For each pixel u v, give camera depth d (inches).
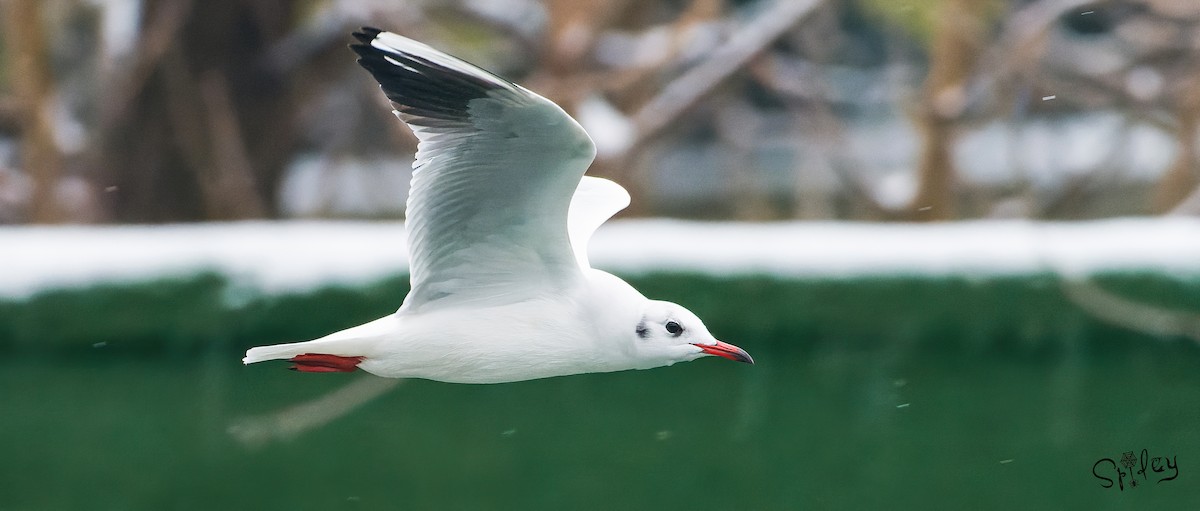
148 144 725.3
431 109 260.8
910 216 735.1
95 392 432.5
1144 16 778.2
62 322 427.2
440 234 280.8
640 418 437.4
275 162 748.6
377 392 438.6
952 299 434.0
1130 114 793.6
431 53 250.2
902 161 958.4
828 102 794.8
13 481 434.3
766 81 759.7
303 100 741.9
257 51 724.7
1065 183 818.8
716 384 435.5
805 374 436.5
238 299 430.0
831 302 431.2
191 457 437.1
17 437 432.5
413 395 440.1
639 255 429.4
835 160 767.7
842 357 436.8
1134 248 444.1
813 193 803.4
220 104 717.9
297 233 450.0
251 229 455.5
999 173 858.1
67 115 820.0
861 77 987.3
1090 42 812.6
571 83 698.8
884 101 967.0
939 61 723.4
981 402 441.7
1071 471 442.0
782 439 438.6
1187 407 442.6
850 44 979.9
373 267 430.3
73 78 830.5
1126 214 847.1
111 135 726.5
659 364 289.9
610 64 735.1
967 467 443.5
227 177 724.0
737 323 432.8
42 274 426.6
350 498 442.0
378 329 284.4
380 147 813.2
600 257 427.5
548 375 291.0
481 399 438.9
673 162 946.7
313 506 441.7
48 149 709.9
